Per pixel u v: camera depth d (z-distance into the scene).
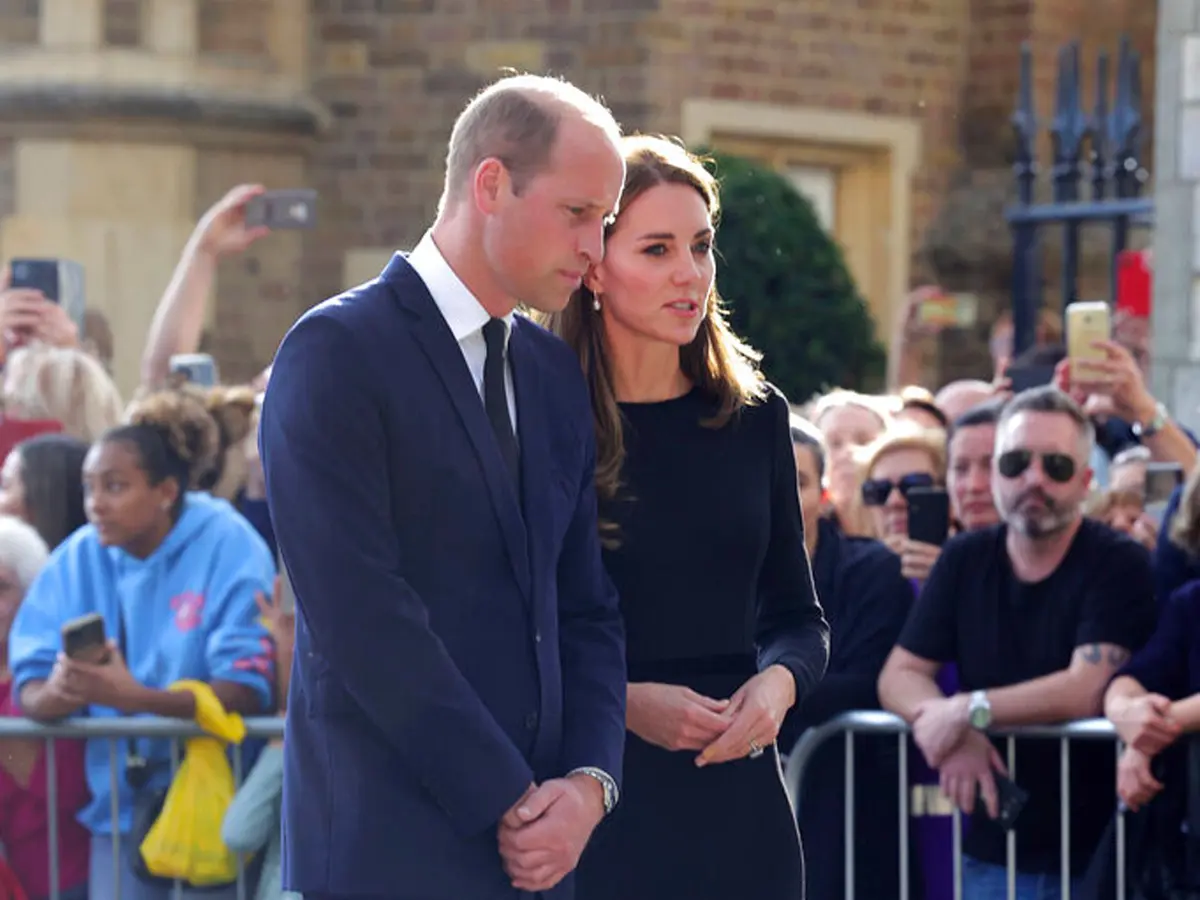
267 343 42.59
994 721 18.16
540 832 11.49
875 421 24.16
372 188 43.03
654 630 13.43
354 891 11.48
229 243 28.92
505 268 11.80
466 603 11.70
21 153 40.88
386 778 11.54
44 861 20.12
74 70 40.34
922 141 46.38
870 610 19.39
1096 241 46.47
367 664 11.30
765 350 37.88
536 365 12.44
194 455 20.72
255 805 19.23
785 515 14.04
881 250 46.12
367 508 11.45
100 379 25.56
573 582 12.55
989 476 20.34
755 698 13.21
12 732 19.48
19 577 21.14
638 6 41.75
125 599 20.22
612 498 13.41
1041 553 18.44
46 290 26.77
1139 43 47.62
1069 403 18.44
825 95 44.62
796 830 13.72
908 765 19.14
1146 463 22.91
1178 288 30.73
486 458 11.80
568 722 12.16
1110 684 18.06
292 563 11.48
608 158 11.74
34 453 22.55
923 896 19.08
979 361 46.91
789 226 38.22
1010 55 46.53
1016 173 37.25
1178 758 17.77
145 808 19.64
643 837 13.24
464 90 42.69
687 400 13.77
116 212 40.91
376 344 11.66
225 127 41.53
